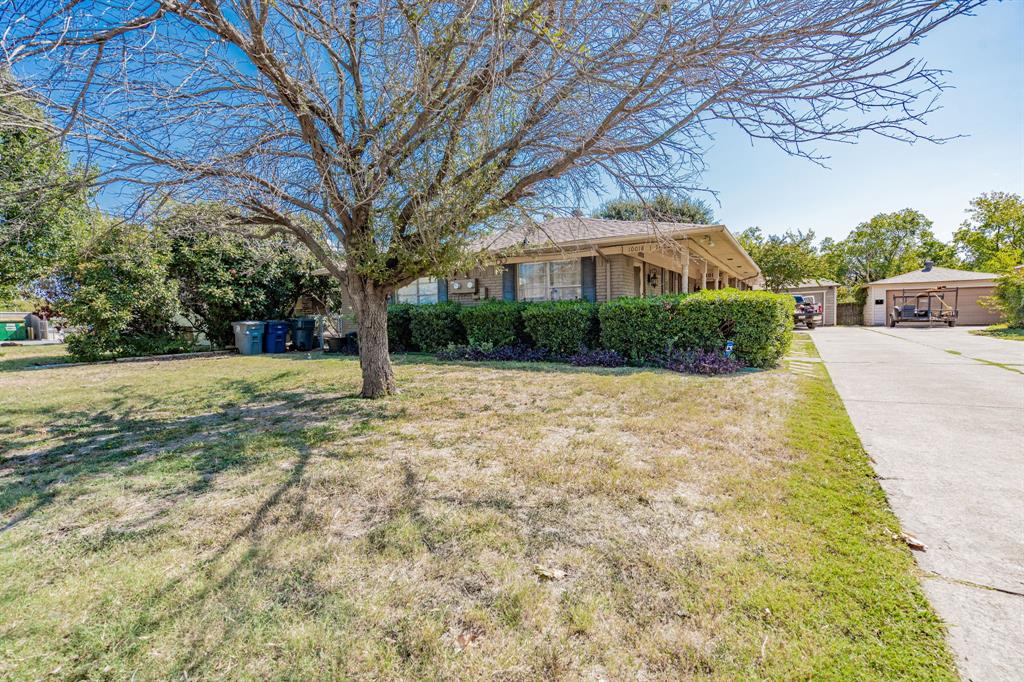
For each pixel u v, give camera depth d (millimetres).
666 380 6605
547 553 2154
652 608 1759
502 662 1513
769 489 2795
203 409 5383
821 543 2184
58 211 4570
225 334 13492
